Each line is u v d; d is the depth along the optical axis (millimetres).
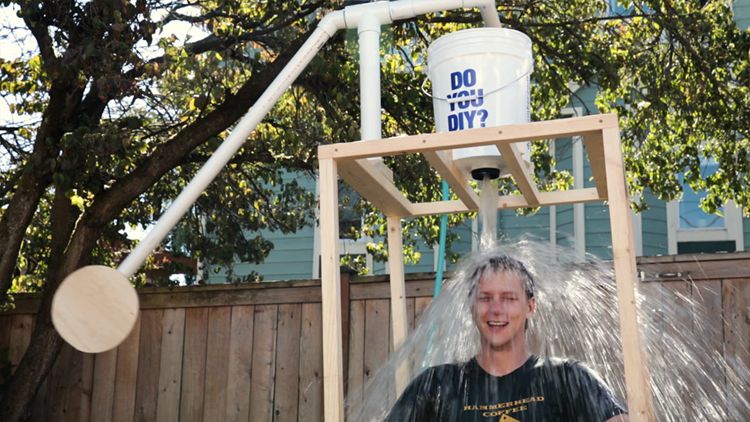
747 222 8430
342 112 5336
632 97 6262
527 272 2219
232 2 5203
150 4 4730
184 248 7086
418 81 5582
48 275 4664
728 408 3453
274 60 5070
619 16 5883
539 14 5973
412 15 2555
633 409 1861
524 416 2018
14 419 4348
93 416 4598
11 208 4547
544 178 7176
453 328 2320
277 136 5672
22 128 5570
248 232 9586
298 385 4340
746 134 5715
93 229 4590
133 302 1849
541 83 5809
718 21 5934
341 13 2547
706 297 3695
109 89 4211
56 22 4391
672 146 6426
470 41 2355
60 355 4688
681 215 8602
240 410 4406
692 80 5824
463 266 2307
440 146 2133
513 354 2096
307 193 7172
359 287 4293
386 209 2840
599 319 2420
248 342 4453
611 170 1981
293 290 4418
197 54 5184
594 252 8477
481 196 2555
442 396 2105
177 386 4516
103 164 4828
